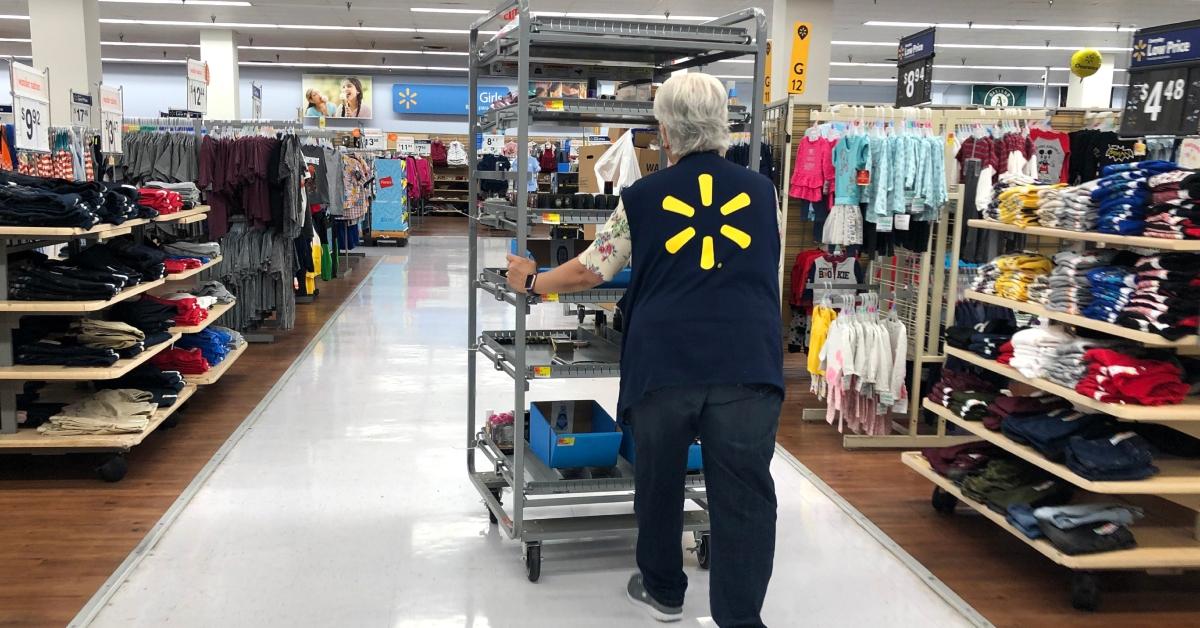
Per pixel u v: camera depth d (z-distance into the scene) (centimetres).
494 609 284
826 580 311
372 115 2475
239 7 1499
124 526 341
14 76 436
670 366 232
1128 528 315
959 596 300
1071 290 313
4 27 1741
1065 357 312
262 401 529
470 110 355
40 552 316
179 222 597
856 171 484
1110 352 296
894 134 486
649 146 421
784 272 664
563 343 330
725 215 238
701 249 236
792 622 281
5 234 367
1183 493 293
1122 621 286
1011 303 345
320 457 430
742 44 299
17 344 396
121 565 306
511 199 347
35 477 393
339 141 1332
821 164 506
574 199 315
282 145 684
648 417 241
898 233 495
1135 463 292
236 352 557
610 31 288
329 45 1945
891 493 402
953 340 382
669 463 248
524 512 368
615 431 338
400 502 374
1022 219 343
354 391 560
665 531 265
